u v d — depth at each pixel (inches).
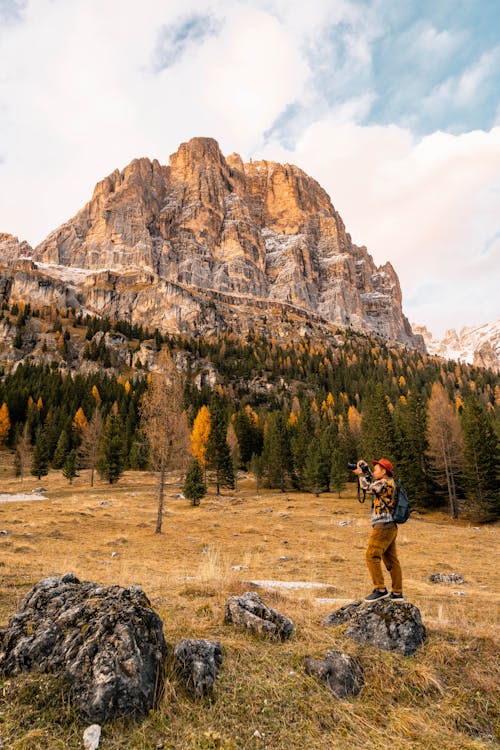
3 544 763.4
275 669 173.6
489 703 163.2
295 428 3538.4
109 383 4709.6
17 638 171.2
